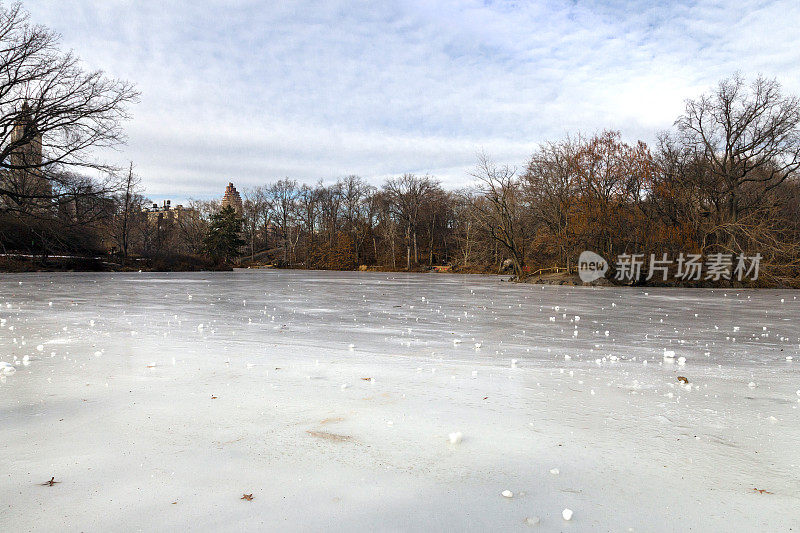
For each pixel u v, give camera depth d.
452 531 2.48
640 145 39.56
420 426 4.16
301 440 3.75
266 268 88.50
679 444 3.86
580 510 2.76
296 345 8.09
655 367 6.89
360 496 2.86
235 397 4.89
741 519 2.70
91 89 36.78
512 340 9.22
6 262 40.59
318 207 98.94
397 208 83.31
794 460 3.56
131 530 2.43
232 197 154.38
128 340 8.12
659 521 2.65
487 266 67.12
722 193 40.59
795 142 38.91
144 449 3.51
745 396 5.36
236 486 2.96
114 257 53.81
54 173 40.56
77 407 4.45
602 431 4.13
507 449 3.67
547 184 48.53
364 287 28.02
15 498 2.75
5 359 6.43
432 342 8.77
